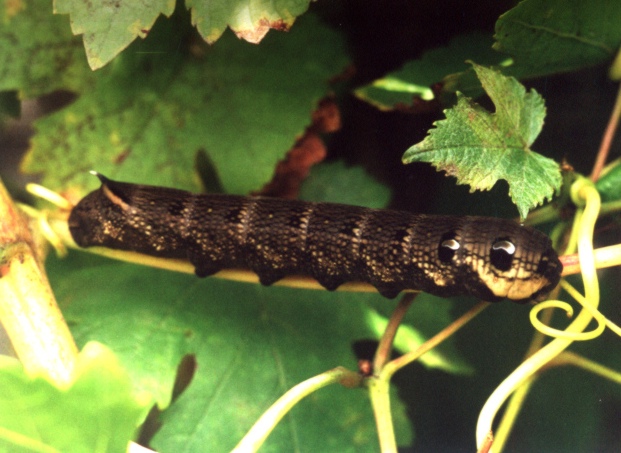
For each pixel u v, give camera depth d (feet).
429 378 0.78
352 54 0.73
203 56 0.73
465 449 0.78
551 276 0.67
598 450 0.79
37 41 0.73
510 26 0.67
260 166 0.73
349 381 0.65
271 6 0.64
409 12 0.72
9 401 0.55
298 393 0.63
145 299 0.73
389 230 0.69
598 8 0.67
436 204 0.76
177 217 0.71
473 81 0.69
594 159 0.75
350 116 0.75
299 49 0.73
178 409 0.71
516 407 0.71
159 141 0.74
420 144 0.63
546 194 0.64
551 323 0.78
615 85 0.72
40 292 0.65
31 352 0.64
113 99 0.74
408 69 0.73
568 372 0.79
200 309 0.73
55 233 0.72
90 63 0.64
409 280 0.68
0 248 0.65
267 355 0.73
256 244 0.70
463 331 0.76
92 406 0.56
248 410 0.71
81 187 0.74
